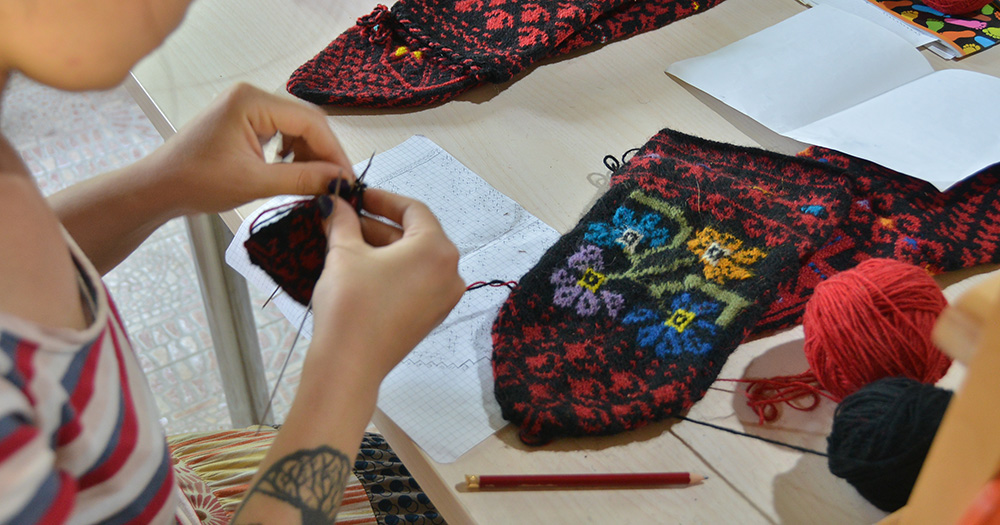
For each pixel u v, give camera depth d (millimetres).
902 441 458
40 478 289
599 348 599
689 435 552
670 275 636
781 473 528
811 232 644
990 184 719
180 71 868
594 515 503
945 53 878
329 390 442
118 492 380
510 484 517
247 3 979
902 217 684
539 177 753
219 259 1021
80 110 1885
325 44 914
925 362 515
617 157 772
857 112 797
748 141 783
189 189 567
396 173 755
